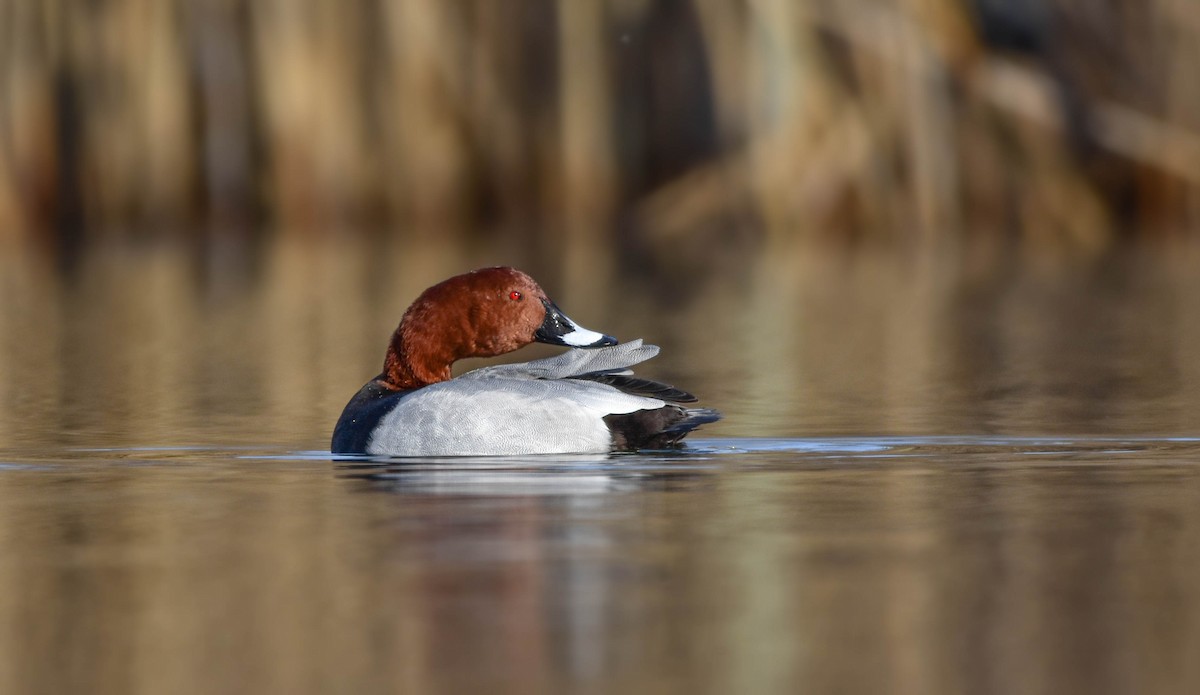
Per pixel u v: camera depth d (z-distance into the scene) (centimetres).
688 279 2330
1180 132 2617
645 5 2950
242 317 1938
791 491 821
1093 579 628
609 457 920
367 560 668
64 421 1155
